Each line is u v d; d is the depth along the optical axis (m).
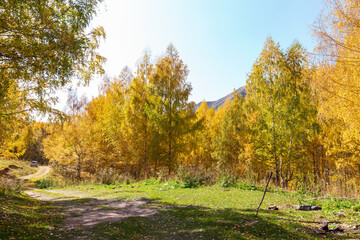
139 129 24.38
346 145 12.54
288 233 5.67
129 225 6.71
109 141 28.31
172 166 22.08
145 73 25.30
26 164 45.03
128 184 17.84
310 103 17.80
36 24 6.70
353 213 7.49
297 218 7.12
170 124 22.41
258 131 21.77
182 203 9.90
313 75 7.82
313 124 17.09
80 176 27.77
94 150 26.92
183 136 23.36
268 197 11.16
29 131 9.19
